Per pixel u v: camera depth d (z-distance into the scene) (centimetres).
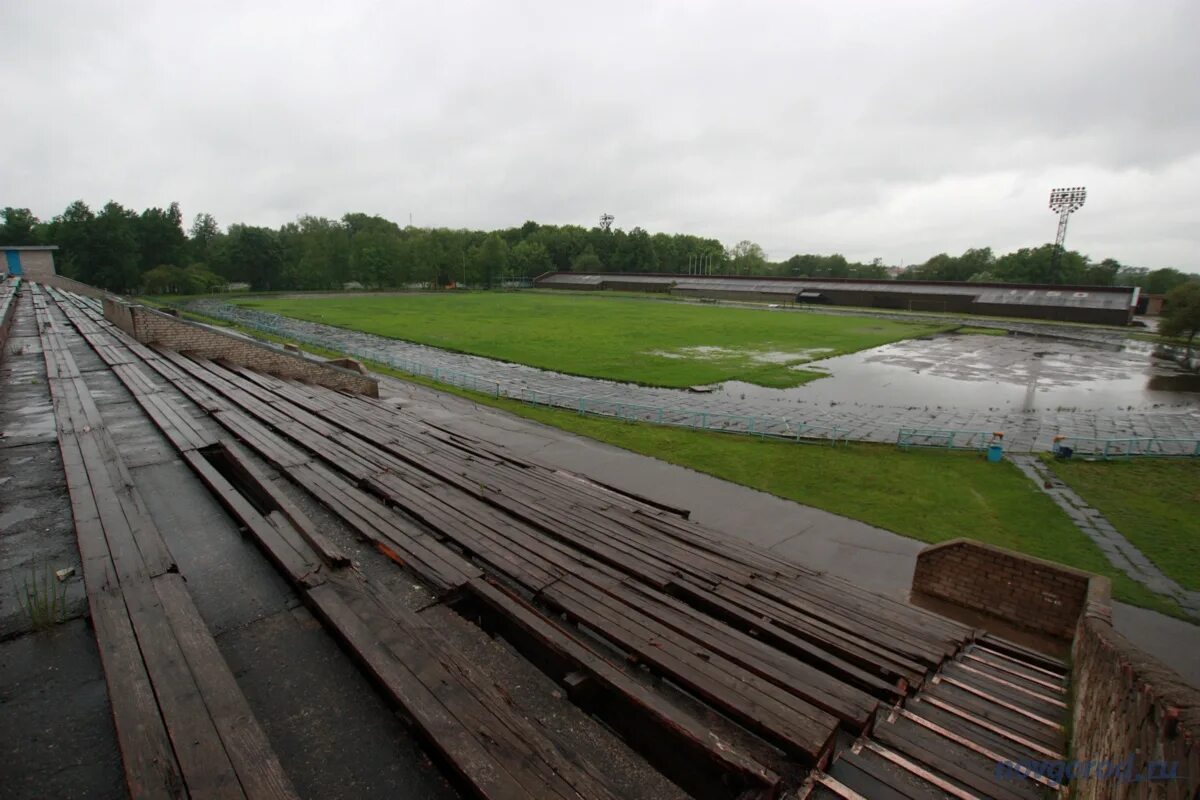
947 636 880
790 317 7362
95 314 3812
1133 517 1695
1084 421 2867
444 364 3916
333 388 2417
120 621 551
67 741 451
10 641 560
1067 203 9600
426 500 1013
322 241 11750
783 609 820
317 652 572
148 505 881
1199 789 298
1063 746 651
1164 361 4738
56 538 755
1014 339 5894
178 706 451
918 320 7325
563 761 434
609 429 2402
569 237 14850
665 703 518
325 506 927
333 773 443
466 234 15075
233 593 663
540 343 4862
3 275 7169
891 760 565
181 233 11362
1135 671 463
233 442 1191
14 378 1750
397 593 691
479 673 525
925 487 1892
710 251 17612
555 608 730
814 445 2302
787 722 532
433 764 456
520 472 1327
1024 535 1570
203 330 2528
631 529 1053
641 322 6525
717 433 2434
